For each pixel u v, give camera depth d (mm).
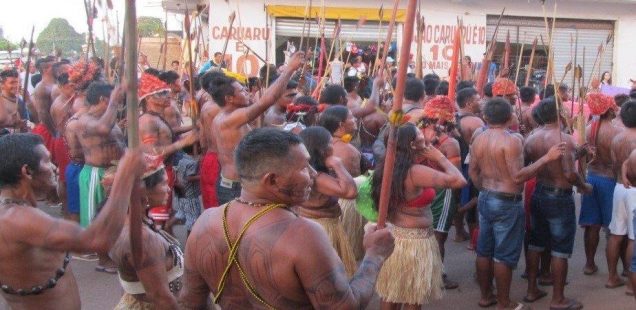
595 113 5453
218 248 2047
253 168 1983
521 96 7465
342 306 1933
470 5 18078
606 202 5590
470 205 6363
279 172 1973
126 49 1960
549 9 18688
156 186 2877
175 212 6457
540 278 5578
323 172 3809
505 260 4754
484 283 5066
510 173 4594
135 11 1883
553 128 4902
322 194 4086
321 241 1942
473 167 4887
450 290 5516
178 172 6070
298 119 5773
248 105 5012
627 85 19500
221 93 4887
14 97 7184
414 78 6156
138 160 2158
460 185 3779
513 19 18547
